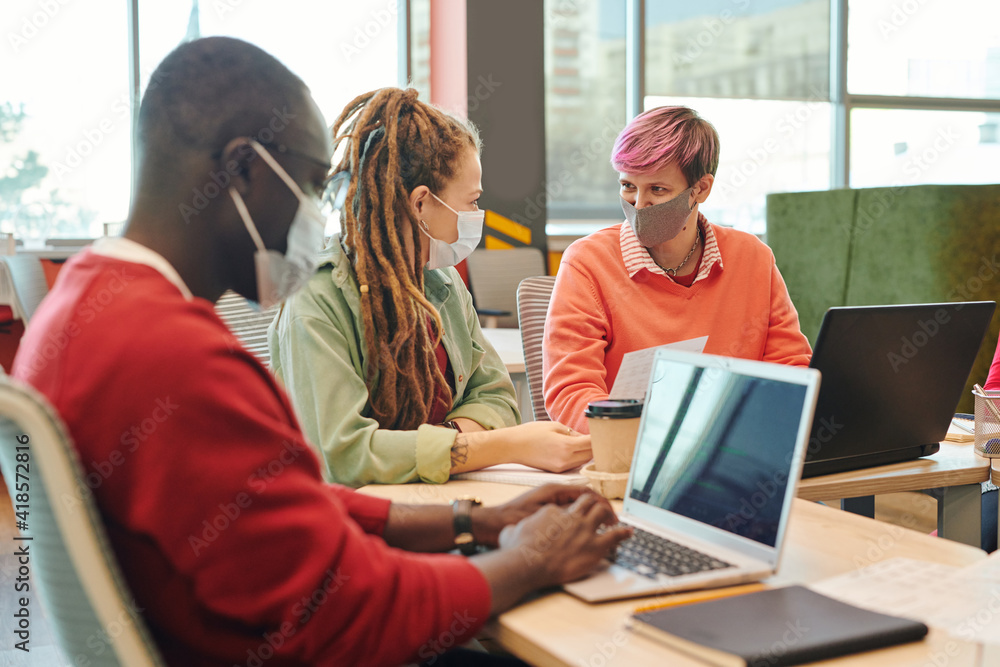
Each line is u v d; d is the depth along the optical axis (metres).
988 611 0.73
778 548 0.88
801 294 4.21
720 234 1.99
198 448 0.70
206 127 0.80
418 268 1.54
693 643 0.70
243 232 0.84
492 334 3.38
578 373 1.78
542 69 5.52
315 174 0.89
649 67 6.50
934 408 1.43
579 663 0.70
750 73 6.81
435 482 1.35
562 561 0.87
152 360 0.70
